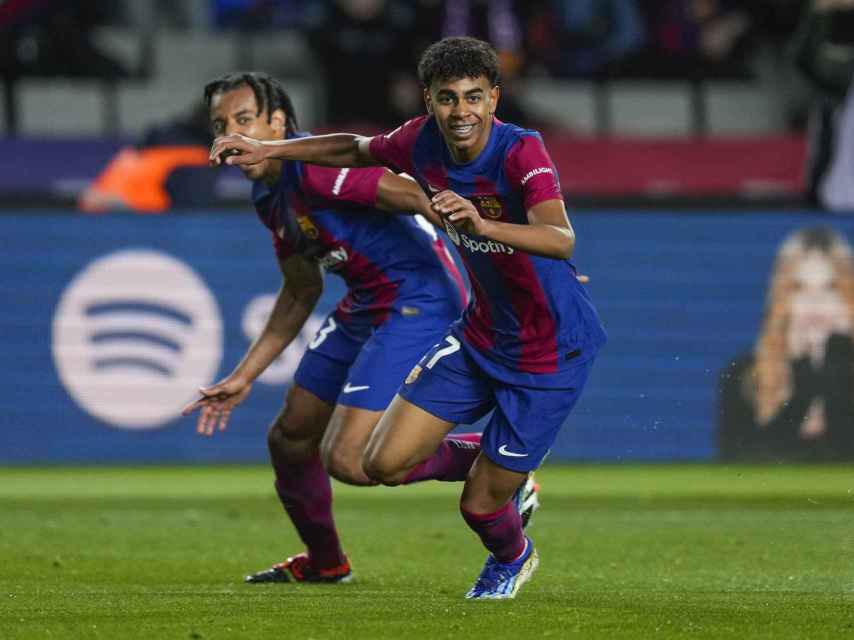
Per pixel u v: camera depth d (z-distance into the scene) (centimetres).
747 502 3631
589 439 4675
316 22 6122
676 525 3111
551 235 1662
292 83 6034
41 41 6009
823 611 1738
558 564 2442
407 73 5681
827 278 4775
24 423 4544
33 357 4559
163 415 4572
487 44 1778
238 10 6306
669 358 4731
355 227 2192
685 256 4759
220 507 3491
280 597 1912
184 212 4625
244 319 4622
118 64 6112
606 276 4734
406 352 2181
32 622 1622
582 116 6156
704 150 5734
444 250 2295
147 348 4584
